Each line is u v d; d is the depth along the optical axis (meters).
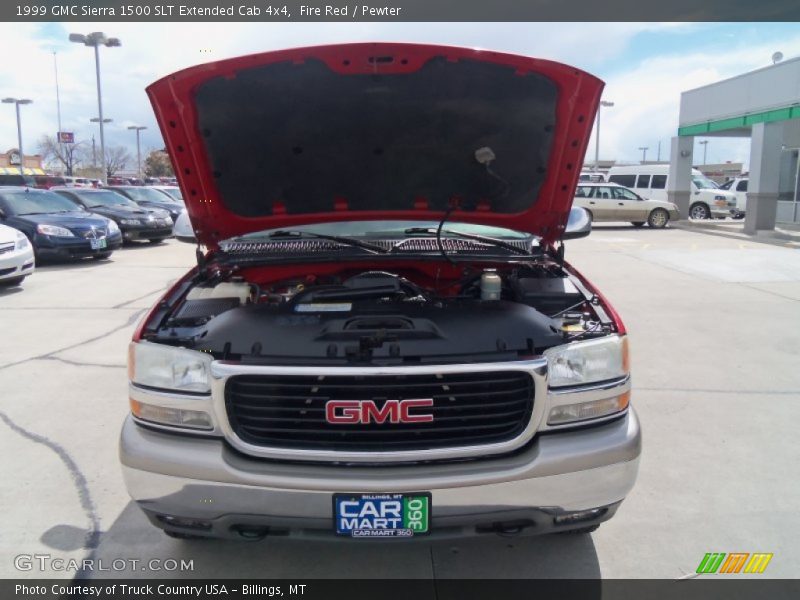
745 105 15.78
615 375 2.35
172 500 2.20
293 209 3.36
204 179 3.09
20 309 7.51
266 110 2.82
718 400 4.46
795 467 3.49
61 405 4.39
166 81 2.63
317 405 2.19
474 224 3.48
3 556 2.73
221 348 2.32
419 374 2.14
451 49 2.56
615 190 19.17
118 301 7.99
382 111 2.86
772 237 14.77
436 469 2.15
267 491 2.12
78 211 12.57
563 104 2.83
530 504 2.18
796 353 5.57
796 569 2.65
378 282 2.92
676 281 9.18
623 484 2.27
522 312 2.56
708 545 2.80
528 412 2.22
